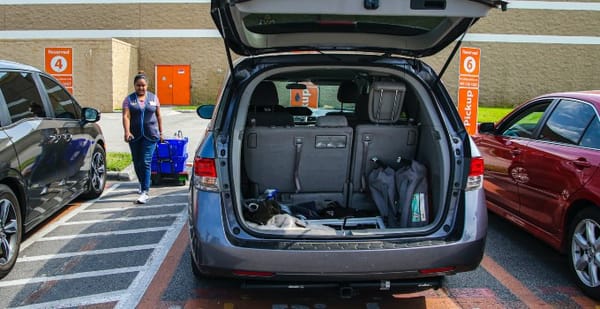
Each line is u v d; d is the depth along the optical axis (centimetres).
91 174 646
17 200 424
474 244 304
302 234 294
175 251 470
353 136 374
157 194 699
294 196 387
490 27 2473
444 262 297
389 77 382
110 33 2453
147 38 2455
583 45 2497
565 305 364
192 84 2481
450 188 318
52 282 399
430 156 354
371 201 389
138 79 626
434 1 266
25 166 440
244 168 374
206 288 387
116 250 472
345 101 495
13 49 2059
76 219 575
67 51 934
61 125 537
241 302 363
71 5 2436
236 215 299
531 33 2486
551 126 454
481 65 2498
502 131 542
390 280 310
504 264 445
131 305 358
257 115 386
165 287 389
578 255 391
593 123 399
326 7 263
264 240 291
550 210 423
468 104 968
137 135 633
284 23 329
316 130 363
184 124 1546
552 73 2512
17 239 424
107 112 2056
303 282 299
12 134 425
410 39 359
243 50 368
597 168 368
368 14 268
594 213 369
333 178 385
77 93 2081
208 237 292
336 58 337
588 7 2475
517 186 479
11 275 412
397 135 375
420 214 346
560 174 410
